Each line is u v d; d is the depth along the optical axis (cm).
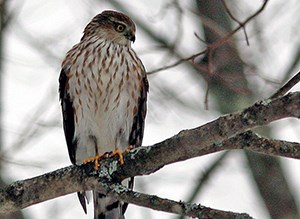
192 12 1333
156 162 885
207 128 817
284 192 1445
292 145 844
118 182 912
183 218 1358
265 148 847
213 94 1454
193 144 837
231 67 1377
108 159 922
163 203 831
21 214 1288
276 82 1369
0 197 916
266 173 1457
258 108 781
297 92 762
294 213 1443
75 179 913
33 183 919
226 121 801
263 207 1452
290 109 762
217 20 1453
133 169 904
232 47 1366
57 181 916
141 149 898
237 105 1427
